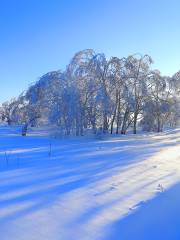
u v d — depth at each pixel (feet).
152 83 174.09
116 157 72.23
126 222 28.58
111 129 166.81
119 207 32.55
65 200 34.22
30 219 28.32
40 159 66.03
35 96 154.40
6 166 55.62
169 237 25.76
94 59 151.74
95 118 154.92
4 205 31.81
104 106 148.66
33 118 160.97
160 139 144.36
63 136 143.23
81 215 29.89
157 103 182.09
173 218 29.76
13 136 150.00
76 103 145.38
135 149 94.73
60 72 154.10
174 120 222.69
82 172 50.55
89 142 121.80
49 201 33.63
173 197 36.58
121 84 161.58
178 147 103.76
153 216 30.14
